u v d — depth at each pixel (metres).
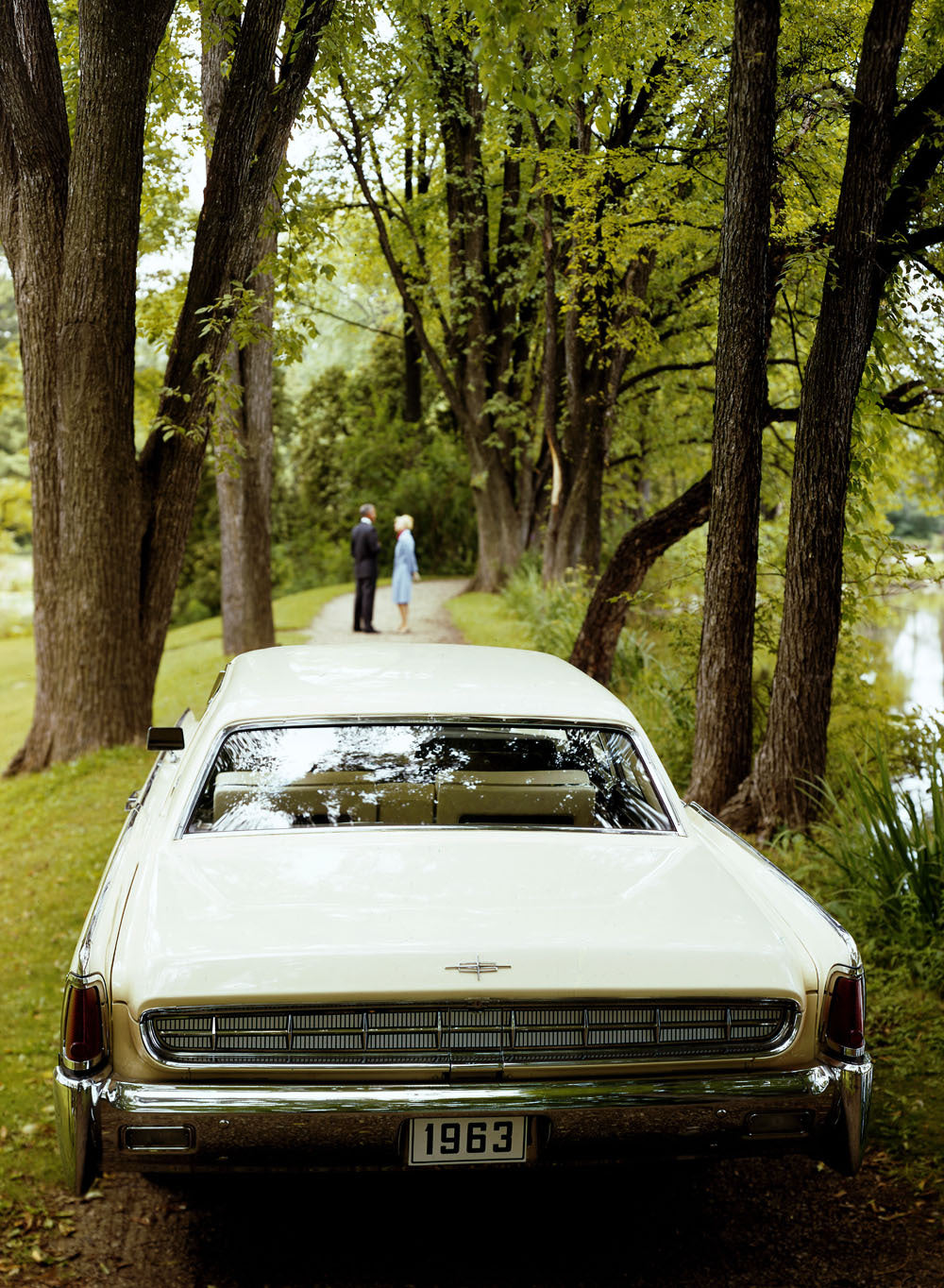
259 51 8.23
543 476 24.81
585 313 16.45
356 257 24.94
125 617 10.62
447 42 17.56
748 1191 3.52
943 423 9.74
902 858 5.52
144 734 10.92
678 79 9.89
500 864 3.17
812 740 6.85
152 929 2.82
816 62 8.52
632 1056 2.79
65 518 10.38
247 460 18.00
